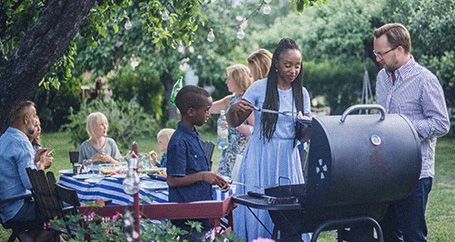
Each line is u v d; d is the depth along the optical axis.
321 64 22.12
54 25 6.39
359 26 19.58
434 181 12.98
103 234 4.95
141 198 5.61
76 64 19.86
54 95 22.20
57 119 22.62
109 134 18.30
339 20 19.91
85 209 5.53
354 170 5.34
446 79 18.72
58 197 6.13
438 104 6.11
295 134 6.43
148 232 5.00
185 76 22.64
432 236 8.66
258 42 21.75
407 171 5.59
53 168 15.34
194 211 5.62
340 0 20.12
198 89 5.96
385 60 6.23
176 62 20.22
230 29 21.02
